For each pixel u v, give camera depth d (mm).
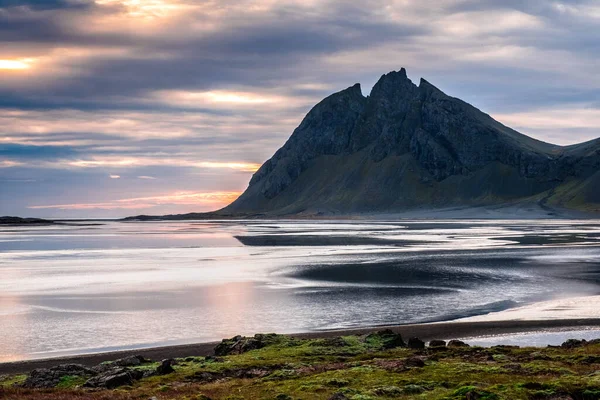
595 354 31344
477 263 89750
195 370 30609
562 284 67688
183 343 40875
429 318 48844
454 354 33250
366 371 28781
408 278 73000
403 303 55719
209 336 42844
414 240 149250
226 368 30984
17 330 44625
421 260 94500
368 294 61031
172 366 31891
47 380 29594
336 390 25078
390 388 24828
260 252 113812
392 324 46656
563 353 32406
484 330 43688
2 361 36438
